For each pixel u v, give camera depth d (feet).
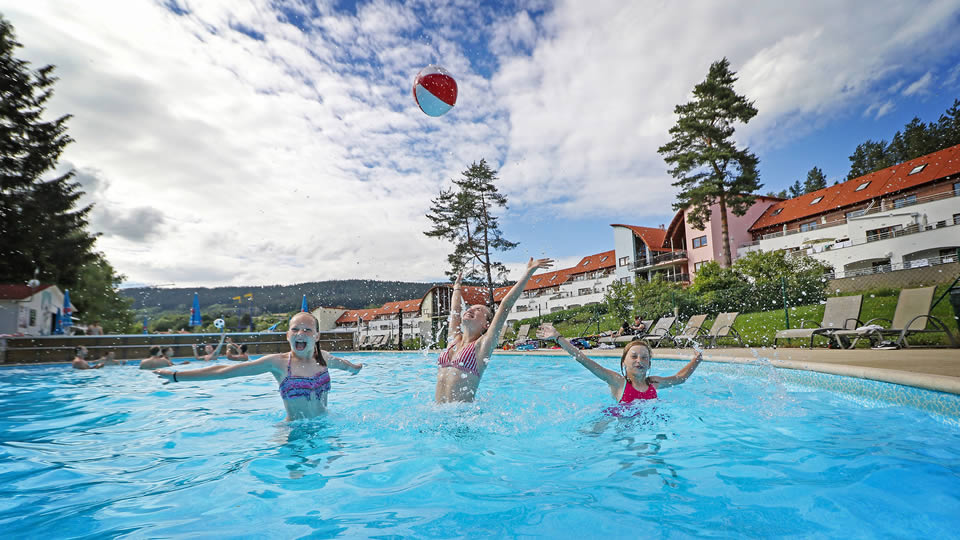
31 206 76.69
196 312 59.77
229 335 55.47
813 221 100.22
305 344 10.82
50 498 6.28
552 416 11.10
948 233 71.20
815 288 55.52
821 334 27.14
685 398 12.76
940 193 77.00
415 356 50.34
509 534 4.97
